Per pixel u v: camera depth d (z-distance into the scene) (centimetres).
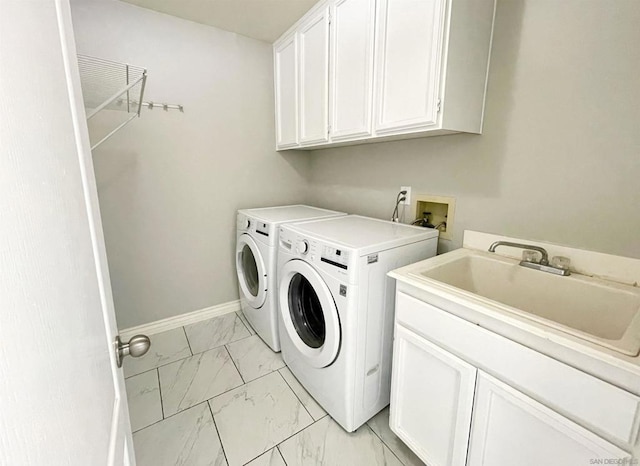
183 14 195
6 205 23
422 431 115
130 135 194
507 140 134
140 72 142
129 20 183
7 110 24
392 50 139
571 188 118
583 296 110
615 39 103
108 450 46
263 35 227
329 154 249
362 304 127
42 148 32
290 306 172
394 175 192
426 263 129
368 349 135
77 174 48
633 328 76
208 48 213
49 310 30
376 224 177
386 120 146
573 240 119
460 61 124
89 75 142
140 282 213
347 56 164
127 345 65
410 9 128
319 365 144
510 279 130
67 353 34
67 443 31
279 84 237
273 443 134
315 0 178
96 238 57
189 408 153
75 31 170
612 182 108
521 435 84
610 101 105
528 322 79
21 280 25
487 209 145
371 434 140
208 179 228
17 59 27
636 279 104
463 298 94
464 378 96
